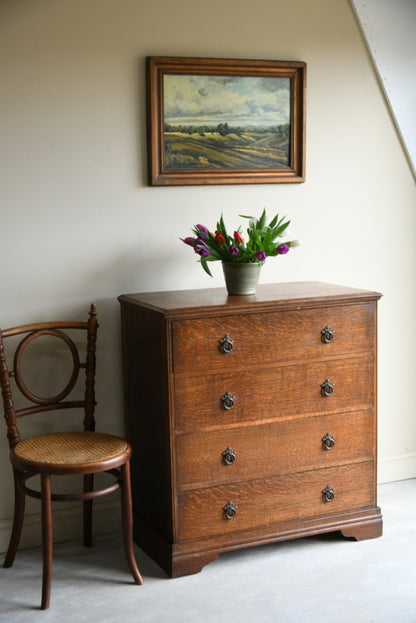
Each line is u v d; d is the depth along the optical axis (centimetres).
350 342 294
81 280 302
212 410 273
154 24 300
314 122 332
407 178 354
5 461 296
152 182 304
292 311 281
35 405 300
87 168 297
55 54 287
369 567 281
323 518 297
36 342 297
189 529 275
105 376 310
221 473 277
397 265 357
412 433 370
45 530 253
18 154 286
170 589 267
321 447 294
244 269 288
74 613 252
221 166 316
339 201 342
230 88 313
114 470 282
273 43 321
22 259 292
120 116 300
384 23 336
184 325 264
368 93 340
